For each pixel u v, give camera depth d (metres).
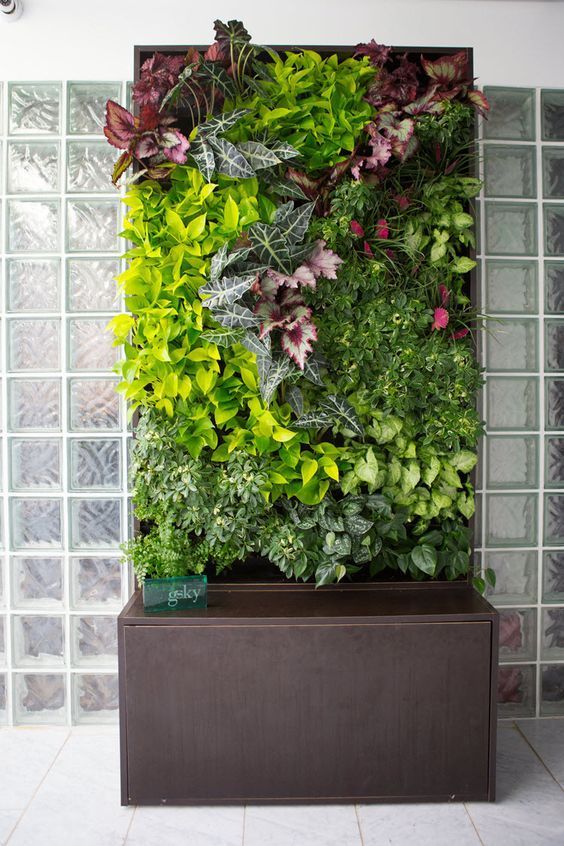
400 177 2.12
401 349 2.00
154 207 1.96
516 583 2.39
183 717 1.86
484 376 2.34
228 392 2.02
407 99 1.99
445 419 2.03
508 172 2.33
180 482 1.99
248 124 1.97
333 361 2.04
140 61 2.04
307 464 2.00
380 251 2.03
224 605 1.96
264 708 1.86
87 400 2.31
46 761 2.12
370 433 2.04
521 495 2.37
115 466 2.32
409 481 2.04
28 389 2.31
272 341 1.94
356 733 1.87
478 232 2.30
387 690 1.87
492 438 2.36
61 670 2.34
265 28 2.24
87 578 2.34
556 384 2.36
